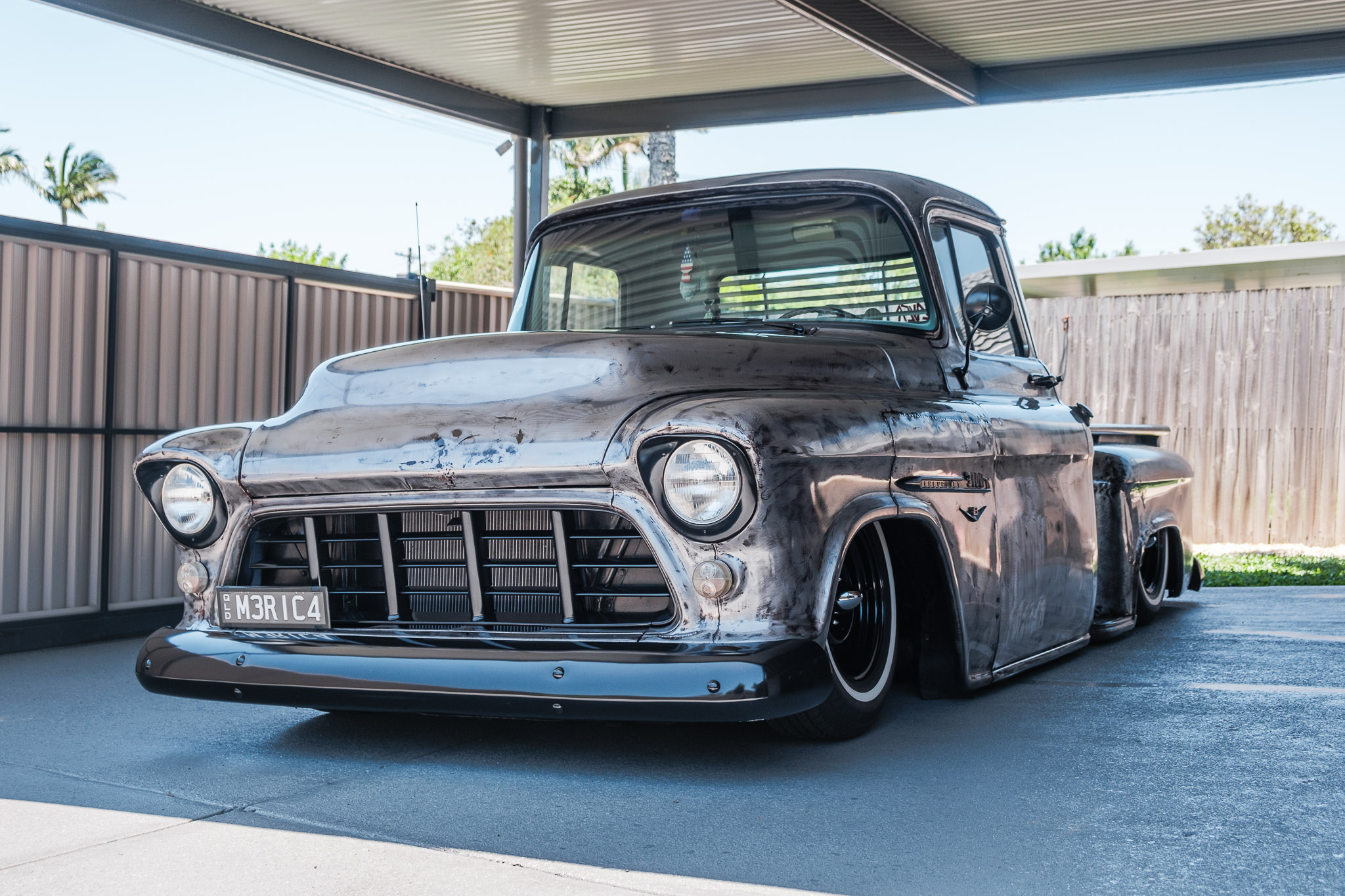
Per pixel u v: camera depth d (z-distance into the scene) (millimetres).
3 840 2596
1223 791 2842
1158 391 11828
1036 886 2238
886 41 6602
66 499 5918
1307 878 2271
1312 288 11242
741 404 2881
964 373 3914
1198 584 6422
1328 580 8422
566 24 6828
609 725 3629
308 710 4000
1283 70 7004
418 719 3807
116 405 6090
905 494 3303
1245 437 11531
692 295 4184
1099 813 2674
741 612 2848
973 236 4266
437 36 7012
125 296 6133
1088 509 4570
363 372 3391
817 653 2852
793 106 8008
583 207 4449
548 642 2920
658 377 3043
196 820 2723
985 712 3713
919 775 2994
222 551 3398
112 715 3977
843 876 2297
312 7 6527
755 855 2422
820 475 2953
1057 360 12188
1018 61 7465
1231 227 56438
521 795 2877
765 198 4113
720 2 6523
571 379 3057
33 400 5766
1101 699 3918
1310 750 3234
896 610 3488
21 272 5703
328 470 3180
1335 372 11211
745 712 2703
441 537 3184
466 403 3129
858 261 3980
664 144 23797
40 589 5805
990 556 3719
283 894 2248
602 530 2998
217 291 6559
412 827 2639
